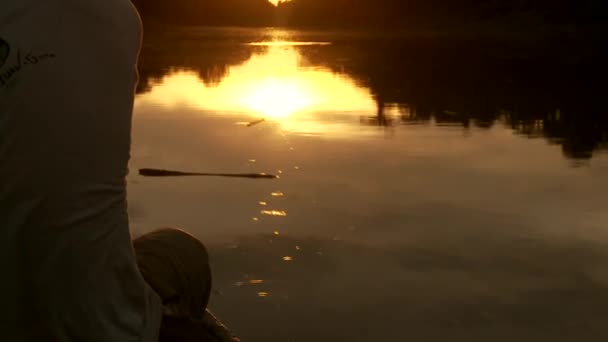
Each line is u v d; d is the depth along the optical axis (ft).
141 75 40.73
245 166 16.89
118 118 3.48
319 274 9.80
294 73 44.19
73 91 3.33
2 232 3.31
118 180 3.53
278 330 8.07
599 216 12.67
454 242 11.24
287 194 14.24
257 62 54.13
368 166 16.94
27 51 3.27
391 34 123.13
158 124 22.99
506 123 23.77
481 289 9.39
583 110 26.76
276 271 9.92
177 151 18.56
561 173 16.22
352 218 12.53
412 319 8.46
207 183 15.19
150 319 3.75
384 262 10.36
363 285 9.46
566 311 8.73
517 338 8.00
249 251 10.71
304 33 142.00
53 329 3.38
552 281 9.70
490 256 10.64
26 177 3.27
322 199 13.87
